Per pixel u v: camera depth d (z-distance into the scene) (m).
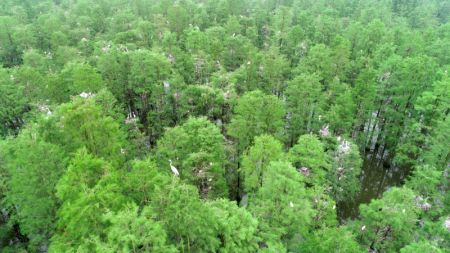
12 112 51.28
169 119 55.47
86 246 22.30
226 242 25.53
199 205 23.86
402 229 33.16
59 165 31.78
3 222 39.91
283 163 31.92
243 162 37.16
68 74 54.25
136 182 28.44
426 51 66.94
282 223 31.30
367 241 34.25
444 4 116.31
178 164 38.34
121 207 25.33
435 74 53.38
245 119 43.72
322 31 79.81
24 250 36.09
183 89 54.94
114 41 73.50
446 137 44.16
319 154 37.44
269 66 59.53
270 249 26.52
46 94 52.38
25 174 31.02
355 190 46.31
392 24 90.81
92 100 35.66
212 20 95.56
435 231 33.72
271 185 31.06
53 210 32.31
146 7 103.56
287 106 53.44
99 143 34.53
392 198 33.56
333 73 61.72
